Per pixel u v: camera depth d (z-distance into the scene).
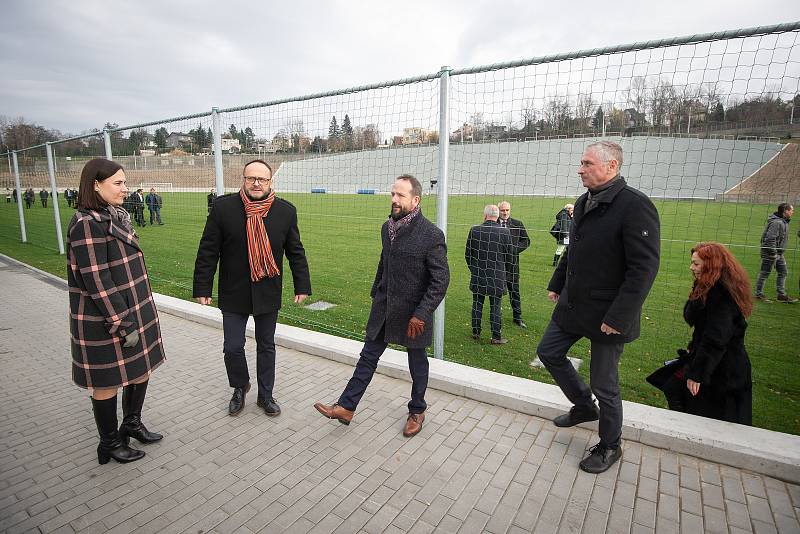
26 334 5.20
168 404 3.53
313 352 4.50
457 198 10.00
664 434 2.83
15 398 3.65
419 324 2.85
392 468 2.71
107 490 2.51
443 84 3.67
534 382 3.56
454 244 13.05
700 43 2.79
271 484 2.56
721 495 2.45
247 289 3.18
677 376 3.03
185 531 2.20
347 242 13.49
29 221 19.69
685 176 4.21
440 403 3.51
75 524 2.25
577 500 2.43
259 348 3.34
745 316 2.70
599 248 2.45
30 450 2.92
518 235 5.81
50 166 10.83
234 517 2.30
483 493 2.48
